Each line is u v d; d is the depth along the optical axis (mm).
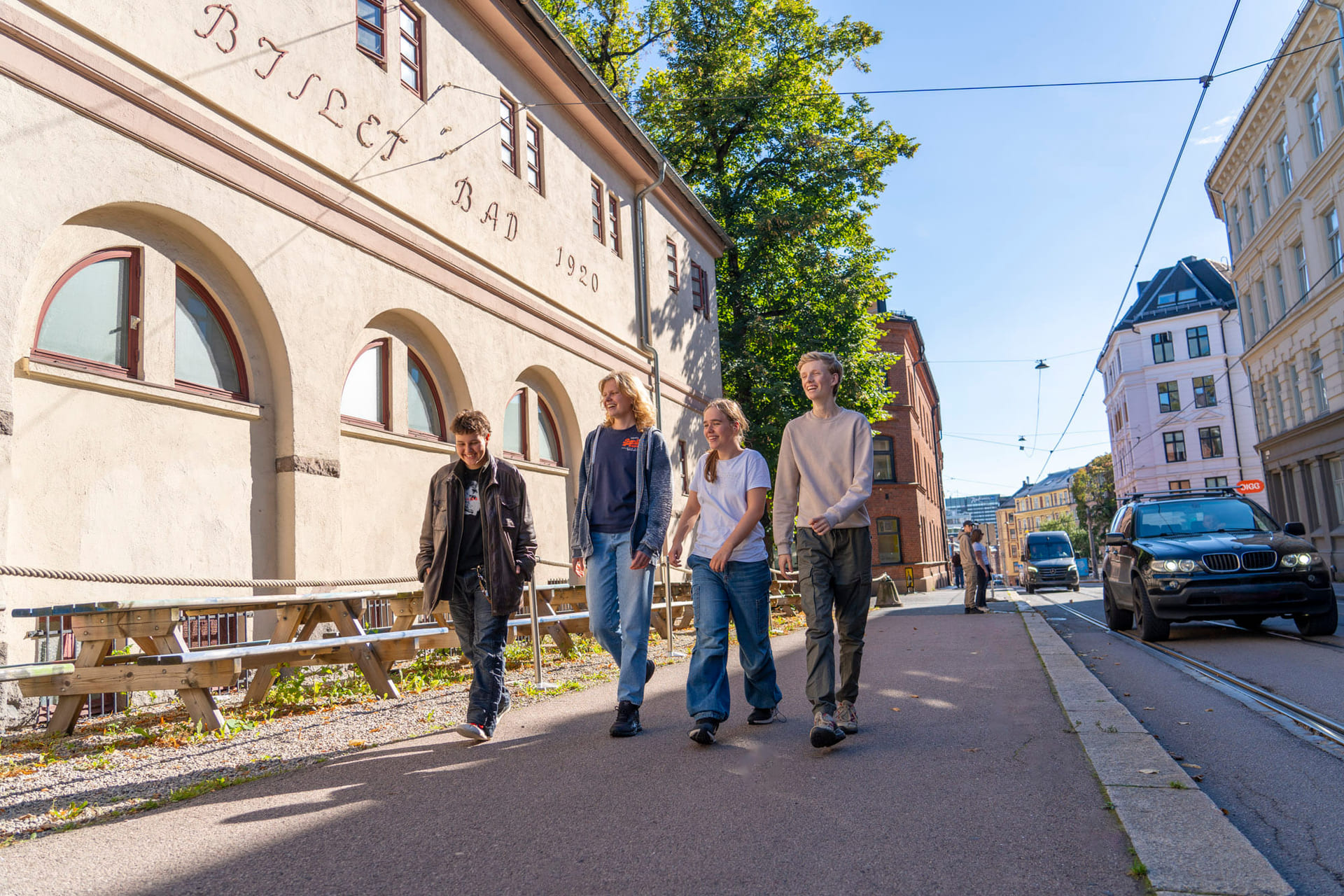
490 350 12039
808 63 24859
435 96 11219
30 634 5902
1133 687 6406
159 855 2879
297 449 8297
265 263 8148
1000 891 2416
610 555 4848
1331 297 24562
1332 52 22953
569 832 3020
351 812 3334
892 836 2883
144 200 6953
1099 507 75062
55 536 6223
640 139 17125
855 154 25000
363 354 9875
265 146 8289
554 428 14367
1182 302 55844
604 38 25344
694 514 4863
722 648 4477
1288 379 29000
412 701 6188
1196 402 54562
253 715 5793
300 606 6324
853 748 4195
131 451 6863
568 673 7586
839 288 24312
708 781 3639
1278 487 31438
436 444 10688
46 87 6195
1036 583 31906
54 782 4020
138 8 7020
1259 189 30094
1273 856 2785
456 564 4711
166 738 4996
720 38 25047
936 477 57594
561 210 14695
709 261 22750
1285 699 5555
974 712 5090
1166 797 3199
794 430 4523
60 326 6480
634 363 17234
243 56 8086
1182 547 9180
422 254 10586
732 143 26375
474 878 2605
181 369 7500
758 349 24766
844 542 4352
